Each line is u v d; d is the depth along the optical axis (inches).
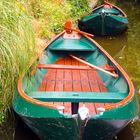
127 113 111.1
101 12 279.0
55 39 186.7
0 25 118.6
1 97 128.6
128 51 252.5
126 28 300.0
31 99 112.9
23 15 126.6
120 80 138.9
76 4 324.5
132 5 475.5
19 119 135.9
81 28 297.4
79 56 185.5
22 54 122.0
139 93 170.2
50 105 108.4
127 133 136.1
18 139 129.0
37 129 116.6
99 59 172.2
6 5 123.3
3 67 119.7
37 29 210.8
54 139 116.9
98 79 161.3
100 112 106.0
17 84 125.0
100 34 289.4
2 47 116.6
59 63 179.9
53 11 258.7
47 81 156.0
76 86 153.2
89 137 112.7
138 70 208.8
